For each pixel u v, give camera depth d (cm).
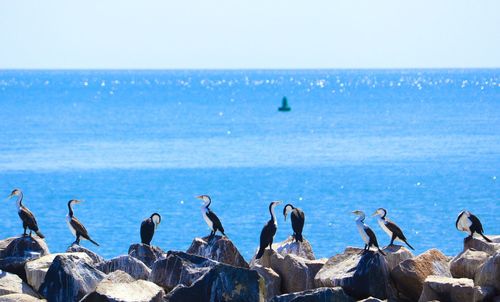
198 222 4812
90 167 7094
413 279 2595
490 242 2809
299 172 6725
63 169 6975
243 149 8381
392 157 7575
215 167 7062
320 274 2662
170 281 2641
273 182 6241
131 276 2648
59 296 2589
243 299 2519
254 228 4569
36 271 2686
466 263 2619
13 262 2777
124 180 6378
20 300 2509
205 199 2953
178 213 5078
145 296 2469
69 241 4350
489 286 2458
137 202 5447
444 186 5938
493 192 5678
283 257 2769
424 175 6450
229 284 2527
